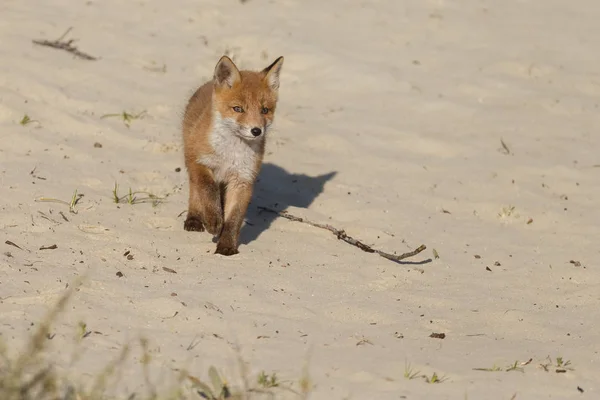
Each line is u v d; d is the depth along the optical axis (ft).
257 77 39.17
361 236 40.70
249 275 34.42
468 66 62.80
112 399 23.22
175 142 47.73
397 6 71.61
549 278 37.70
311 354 27.94
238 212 37.88
